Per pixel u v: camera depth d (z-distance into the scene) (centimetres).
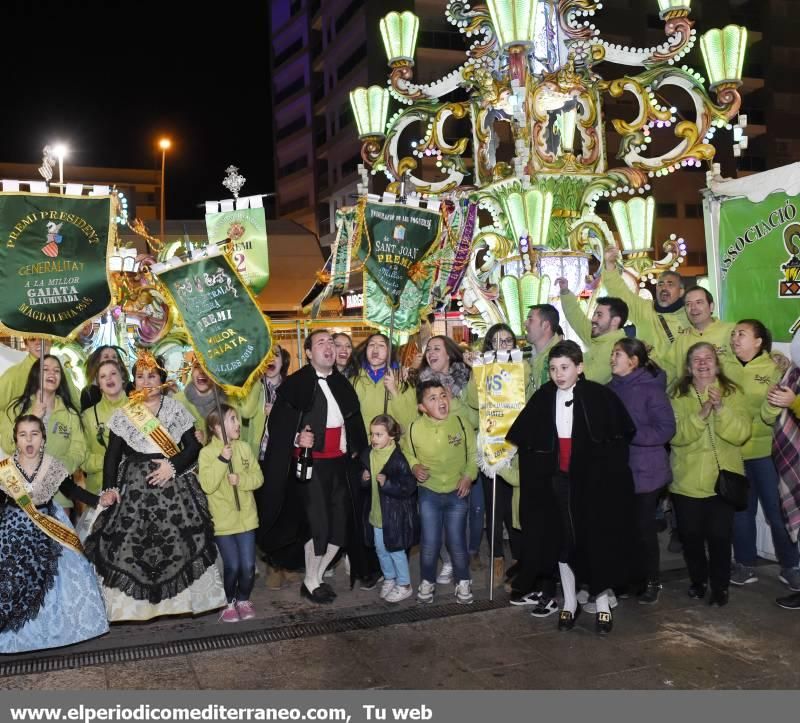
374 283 642
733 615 516
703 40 815
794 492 521
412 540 552
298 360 835
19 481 470
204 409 578
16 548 470
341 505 566
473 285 826
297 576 631
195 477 516
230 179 655
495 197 838
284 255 1582
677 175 3969
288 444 558
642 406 525
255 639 495
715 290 660
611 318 561
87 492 505
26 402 523
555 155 830
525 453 515
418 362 634
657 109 833
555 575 530
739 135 805
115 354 541
